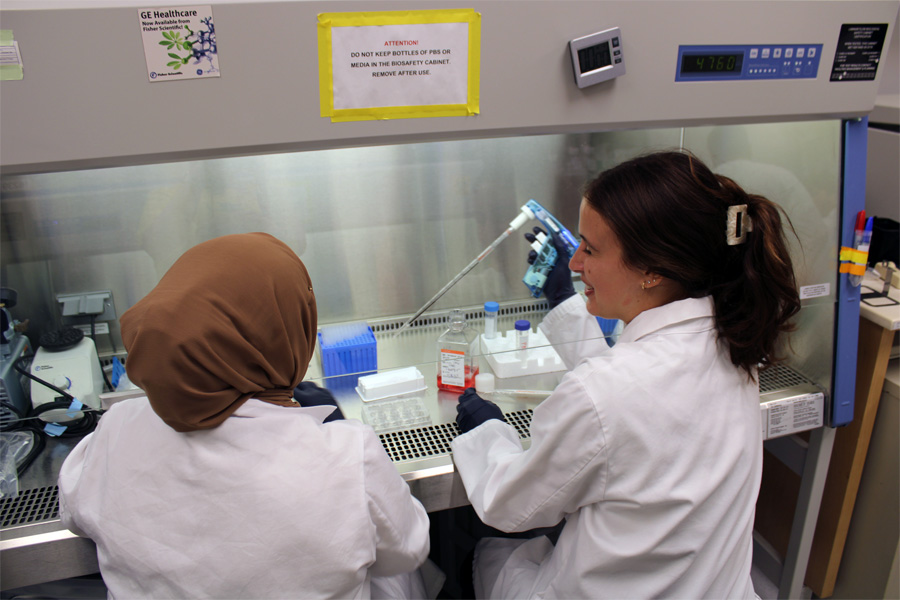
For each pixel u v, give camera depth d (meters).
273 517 0.87
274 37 1.06
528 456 1.08
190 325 0.81
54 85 1.00
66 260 1.45
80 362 1.39
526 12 1.14
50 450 1.39
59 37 0.98
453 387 1.62
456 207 1.74
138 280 1.54
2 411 1.35
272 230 1.61
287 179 1.57
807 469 1.83
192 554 0.88
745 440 1.03
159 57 1.02
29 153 1.04
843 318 1.60
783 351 1.73
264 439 0.91
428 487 1.35
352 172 1.61
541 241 1.75
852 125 1.48
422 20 1.10
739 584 1.09
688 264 1.01
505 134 1.27
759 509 2.21
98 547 0.95
